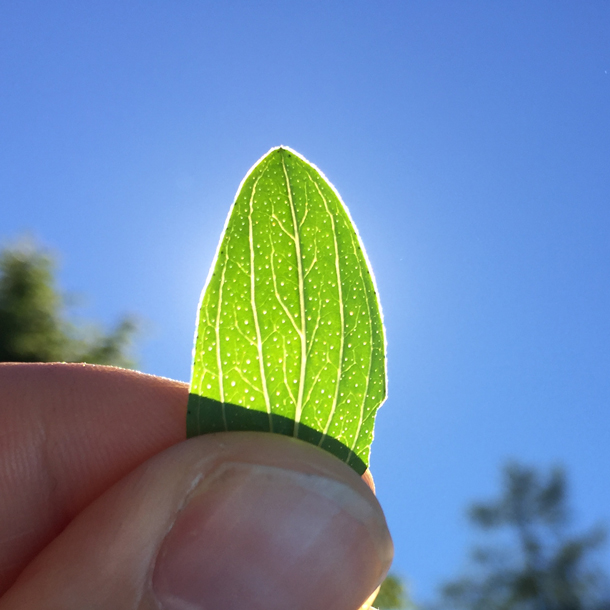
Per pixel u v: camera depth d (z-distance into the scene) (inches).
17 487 2.1
